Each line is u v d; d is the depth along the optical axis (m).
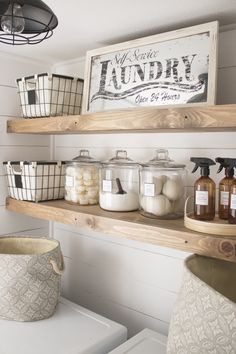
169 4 1.07
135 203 1.38
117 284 1.64
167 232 1.07
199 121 1.02
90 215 1.30
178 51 1.19
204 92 1.11
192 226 1.06
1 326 1.31
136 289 1.58
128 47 1.32
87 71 1.44
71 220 1.38
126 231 1.19
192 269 1.05
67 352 1.15
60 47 1.54
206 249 0.99
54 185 1.65
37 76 1.51
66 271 1.87
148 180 1.25
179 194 1.25
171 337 0.97
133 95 1.29
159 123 1.11
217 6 1.08
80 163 1.52
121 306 1.63
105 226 1.25
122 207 1.35
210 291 0.87
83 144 1.76
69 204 1.54
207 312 0.86
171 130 1.25
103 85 1.38
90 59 1.44
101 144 1.68
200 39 1.14
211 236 0.99
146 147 1.51
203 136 1.34
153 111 1.12
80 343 1.21
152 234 1.11
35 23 0.94
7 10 0.84
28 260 1.33
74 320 1.38
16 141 1.76
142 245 1.55
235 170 1.20
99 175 1.49
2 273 1.33
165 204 1.22
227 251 0.95
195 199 1.11
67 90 1.54
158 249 1.50
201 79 1.12
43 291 1.36
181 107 1.10
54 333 1.27
